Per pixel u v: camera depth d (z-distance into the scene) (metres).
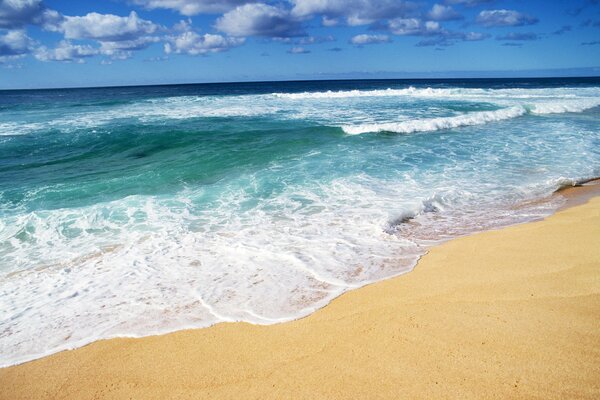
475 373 3.00
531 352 3.18
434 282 4.52
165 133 14.90
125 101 30.05
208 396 3.01
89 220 7.12
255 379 3.15
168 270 5.19
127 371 3.37
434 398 2.79
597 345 3.21
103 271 5.27
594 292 4.02
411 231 6.33
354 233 6.21
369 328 3.70
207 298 4.46
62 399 3.12
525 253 5.13
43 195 8.64
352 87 66.31
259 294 4.50
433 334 3.52
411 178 9.20
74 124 17.69
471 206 7.45
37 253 5.92
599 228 5.88
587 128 15.46
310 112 21.52
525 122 17.31
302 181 9.18
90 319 4.19
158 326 3.99
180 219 7.09
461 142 13.18
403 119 18.33
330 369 3.19
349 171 9.91
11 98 40.06
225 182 9.30
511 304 3.91
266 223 6.79
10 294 4.79
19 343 3.84
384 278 4.73
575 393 2.74
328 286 4.61
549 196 7.87
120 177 9.98
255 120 18.67
